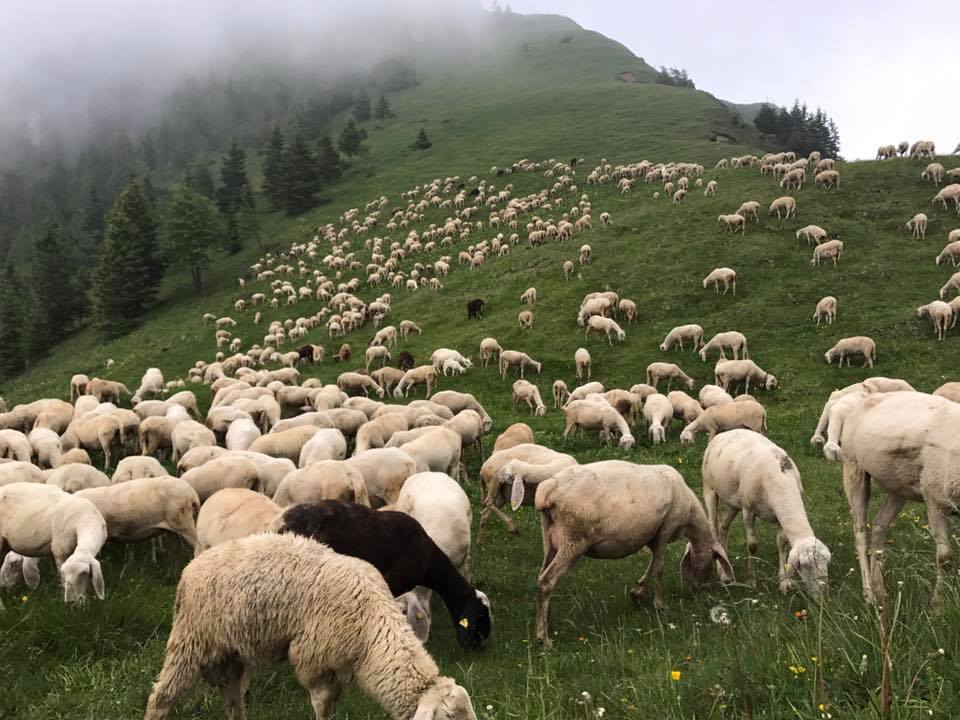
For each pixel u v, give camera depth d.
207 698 6.35
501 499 12.67
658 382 26.59
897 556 7.87
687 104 95.62
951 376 22.17
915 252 31.66
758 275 32.12
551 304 34.41
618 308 31.73
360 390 30.06
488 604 8.12
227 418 20.06
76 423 19.62
